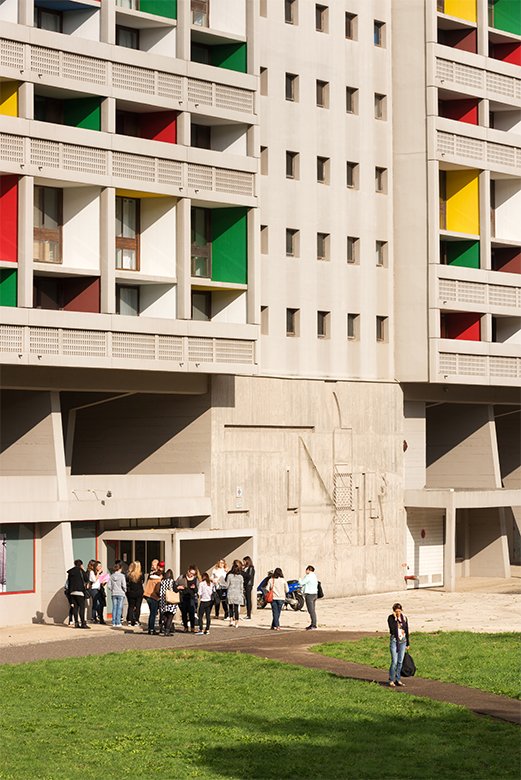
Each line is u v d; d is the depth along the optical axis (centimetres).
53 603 5759
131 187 5912
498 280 7806
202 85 6200
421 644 5125
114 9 5872
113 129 5847
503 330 8081
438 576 7762
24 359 5544
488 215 7750
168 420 6512
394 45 7575
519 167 7938
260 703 4022
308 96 7112
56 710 3906
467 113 7794
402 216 7544
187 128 6125
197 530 6212
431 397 7719
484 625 5853
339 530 7131
